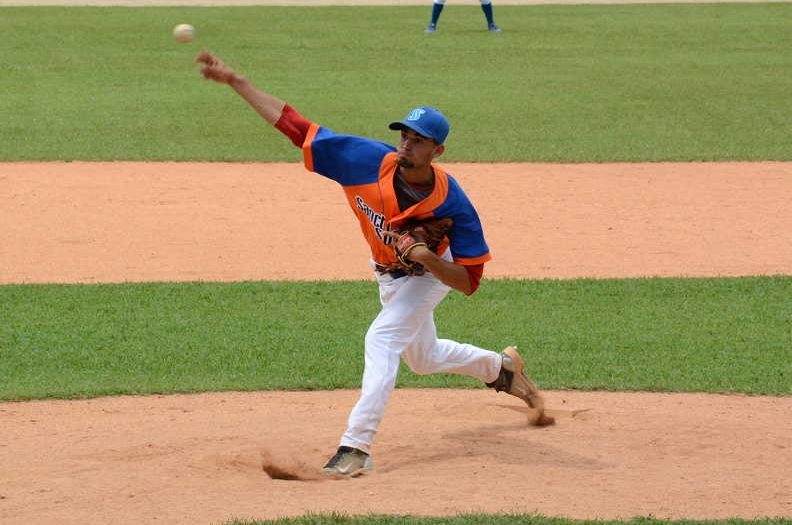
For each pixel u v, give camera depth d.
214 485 23.92
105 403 31.09
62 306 40.56
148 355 35.41
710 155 67.00
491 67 94.25
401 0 134.75
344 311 40.50
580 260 47.84
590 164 65.06
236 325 38.69
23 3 126.81
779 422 29.42
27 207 54.94
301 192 58.84
